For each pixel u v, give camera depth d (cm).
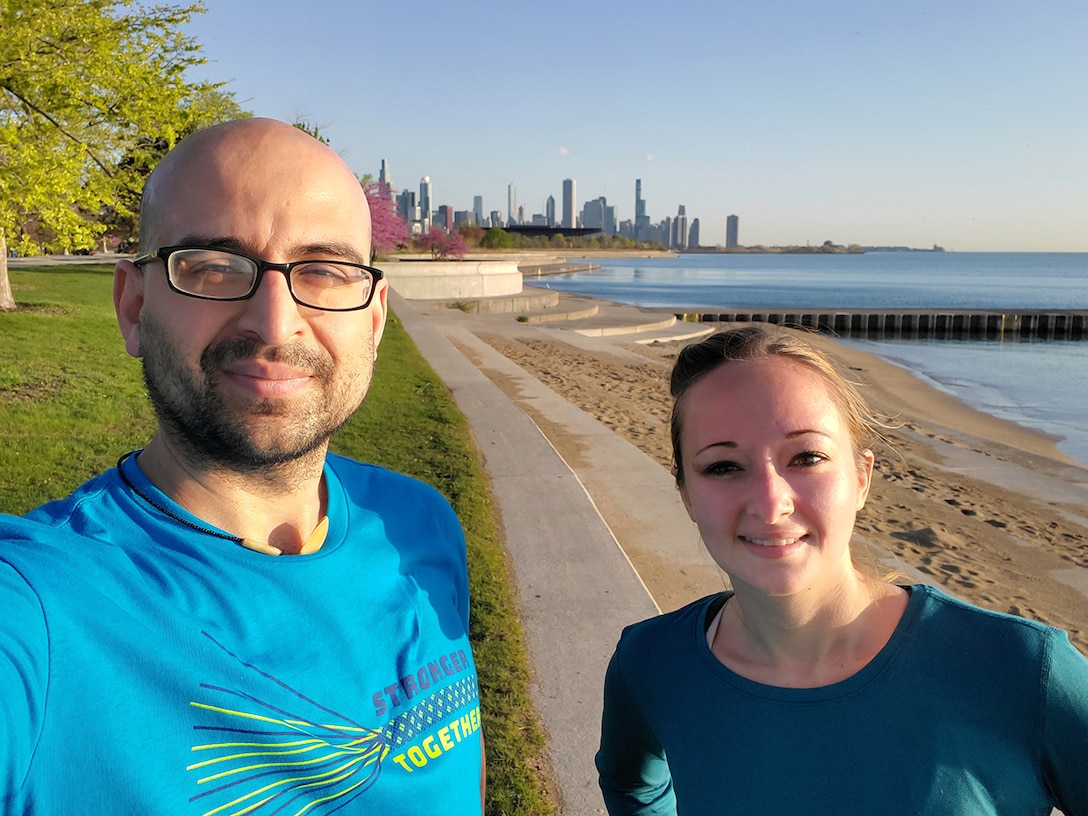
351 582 54
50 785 39
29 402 302
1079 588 236
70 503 49
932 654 51
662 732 58
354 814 48
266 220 50
